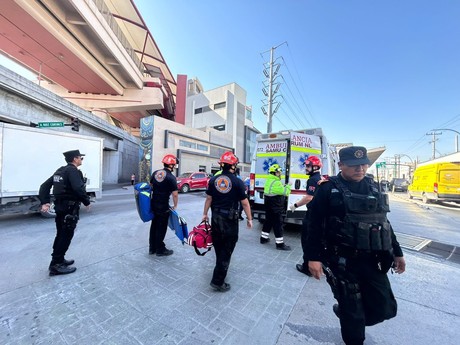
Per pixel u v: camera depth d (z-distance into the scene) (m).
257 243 4.66
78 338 1.87
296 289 2.79
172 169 3.86
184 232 3.58
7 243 4.20
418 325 2.16
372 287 1.62
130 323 2.08
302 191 4.96
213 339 1.91
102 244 4.23
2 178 5.64
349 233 1.56
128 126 43.22
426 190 13.94
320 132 5.39
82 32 18.61
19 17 14.66
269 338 1.94
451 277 3.23
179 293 2.62
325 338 1.95
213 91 39.03
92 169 7.62
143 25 27.44
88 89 26.20
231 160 2.85
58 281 2.81
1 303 2.32
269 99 20.30
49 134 6.48
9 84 9.58
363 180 1.76
